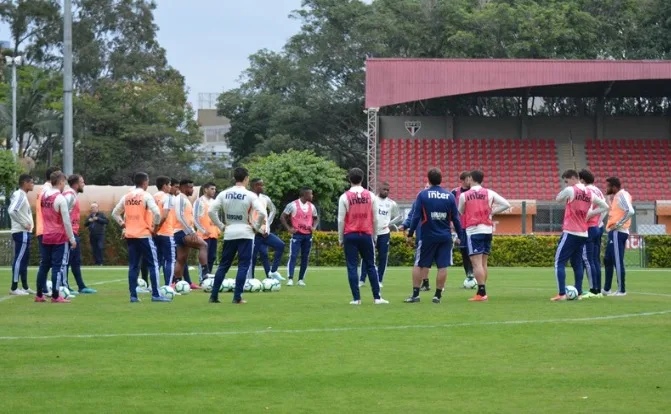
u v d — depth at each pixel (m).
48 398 8.82
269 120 63.22
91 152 65.00
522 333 12.77
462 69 44.00
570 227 17.28
